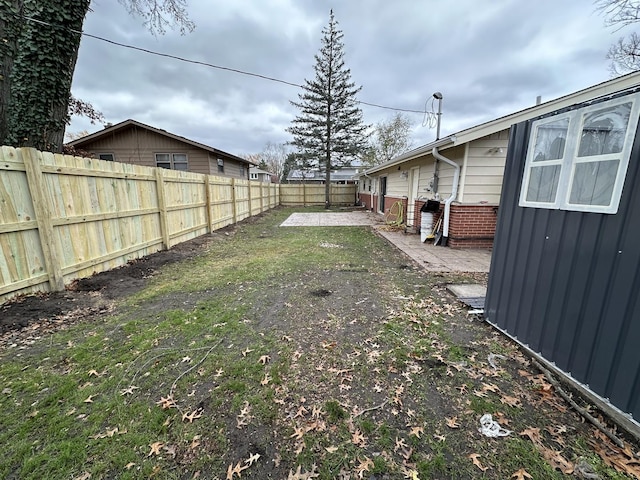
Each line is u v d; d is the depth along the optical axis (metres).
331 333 2.77
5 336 2.56
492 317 2.88
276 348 2.50
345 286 4.06
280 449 1.54
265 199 15.69
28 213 3.21
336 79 19.22
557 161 2.06
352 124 19.75
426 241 7.25
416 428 1.67
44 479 1.36
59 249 3.54
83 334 2.68
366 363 2.30
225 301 3.50
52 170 3.42
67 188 3.66
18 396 1.88
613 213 1.66
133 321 2.96
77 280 3.83
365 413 1.79
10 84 4.19
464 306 3.39
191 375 2.14
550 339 2.16
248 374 2.16
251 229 9.45
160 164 14.02
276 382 2.07
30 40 3.97
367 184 18.20
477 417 1.74
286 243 7.14
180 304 3.40
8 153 2.98
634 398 1.58
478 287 3.96
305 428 1.68
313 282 4.23
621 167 1.60
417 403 1.87
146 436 1.61
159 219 5.79
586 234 1.84
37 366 2.20
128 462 1.45
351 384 2.06
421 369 2.22
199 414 1.77
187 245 6.50
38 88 4.12
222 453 1.52
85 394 1.92
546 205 2.17
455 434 1.63
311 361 2.32
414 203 8.98
